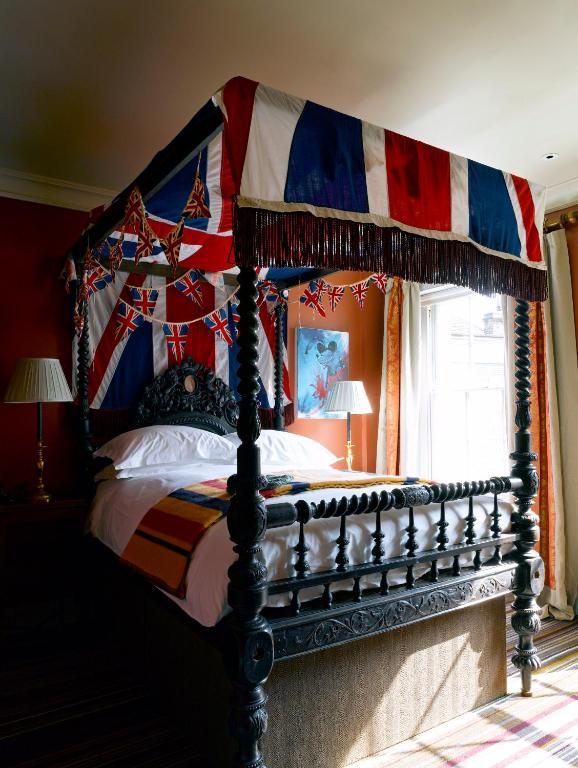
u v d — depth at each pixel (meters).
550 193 3.97
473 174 2.31
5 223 3.62
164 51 2.43
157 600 2.31
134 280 3.91
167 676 2.38
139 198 2.16
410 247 2.04
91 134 3.15
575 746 2.12
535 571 2.56
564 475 3.65
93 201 3.89
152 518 2.48
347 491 2.46
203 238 3.28
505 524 2.58
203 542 2.02
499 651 2.53
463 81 2.67
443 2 2.13
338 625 1.90
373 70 2.58
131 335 3.91
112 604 3.02
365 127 1.97
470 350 4.54
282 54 2.46
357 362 5.07
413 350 4.72
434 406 4.81
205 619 1.83
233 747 1.89
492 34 2.33
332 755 1.98
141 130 3.11
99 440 3.78
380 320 5.18
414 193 2.08
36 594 3.21
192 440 3.47
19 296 3.64
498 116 3.00
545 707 2.42
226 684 1.94
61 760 2.03
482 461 4.39
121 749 2.10
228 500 2.27
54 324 3.74
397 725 2.16
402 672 2.18
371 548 2.12
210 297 4.21
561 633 3.28
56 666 2.83
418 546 2.22
